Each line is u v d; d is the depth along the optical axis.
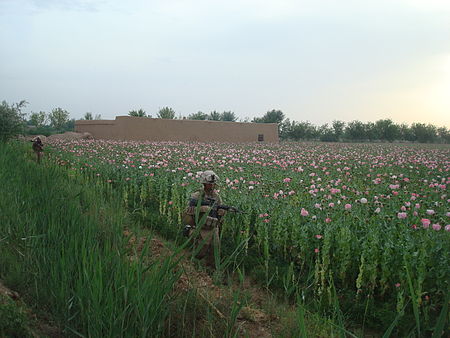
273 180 12.10
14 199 6.54
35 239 4.94
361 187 11.91
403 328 4.84
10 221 5.77
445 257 5.31
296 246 6.73
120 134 39.56
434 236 5.89
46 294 4.11
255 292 5.73
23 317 3.53
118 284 3.76
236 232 8.12
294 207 8.46
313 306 5.28
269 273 6.32
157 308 3.54
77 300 3.86
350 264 6.11
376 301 5.62
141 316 3.45
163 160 15.46
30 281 4.41
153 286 3.62
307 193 10.02
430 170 16.61
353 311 5.30
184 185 10.22
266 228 6.91
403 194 9.60
